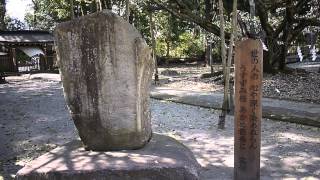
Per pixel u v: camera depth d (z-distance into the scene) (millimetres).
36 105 12516
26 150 7234
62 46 5223
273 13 18547
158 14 24969
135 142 5270
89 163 4789
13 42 25250
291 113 9633
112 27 5098
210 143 7387
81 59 5191
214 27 16812
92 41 5137
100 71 5164
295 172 5676
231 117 9742
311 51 22328
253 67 4867
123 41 5129
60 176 4605
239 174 5098
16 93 15922
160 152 5148
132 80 5180
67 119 10008
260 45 4879
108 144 5258
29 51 26312
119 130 5203
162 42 30438
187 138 7801
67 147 5508
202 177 5523
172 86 16172
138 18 25625
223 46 8984
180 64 30125
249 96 4934
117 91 5180
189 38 30812
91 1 18672
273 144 7172
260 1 16141
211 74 18609
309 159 6258
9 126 9414
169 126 8930
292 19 17109
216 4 18016
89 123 5250
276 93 13078
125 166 4672
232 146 7141
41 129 8953
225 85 8672
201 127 8789
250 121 4969
